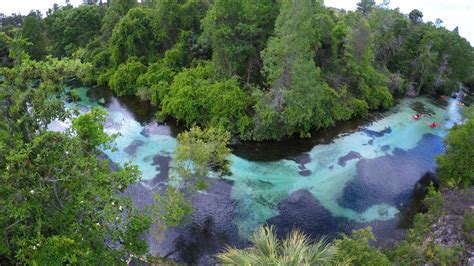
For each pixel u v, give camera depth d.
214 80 55.41
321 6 64.38
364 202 39.22
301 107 48.31
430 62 74.25
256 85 56.00
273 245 19.48
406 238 32.50
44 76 21.81
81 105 60.97
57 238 18.41
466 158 38.41
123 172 22.98
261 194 39.47
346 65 61.12
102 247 22.05
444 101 74.56
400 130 56.88
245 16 52.72
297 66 46.47
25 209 18.66
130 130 52.28
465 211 32.00
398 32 79.50
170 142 48.94
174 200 29.39
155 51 69.75
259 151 48.66
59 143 20.05
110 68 70.75
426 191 41.38
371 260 22.72
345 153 48.91
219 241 33.00
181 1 70.00
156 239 30.47
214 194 38.66
